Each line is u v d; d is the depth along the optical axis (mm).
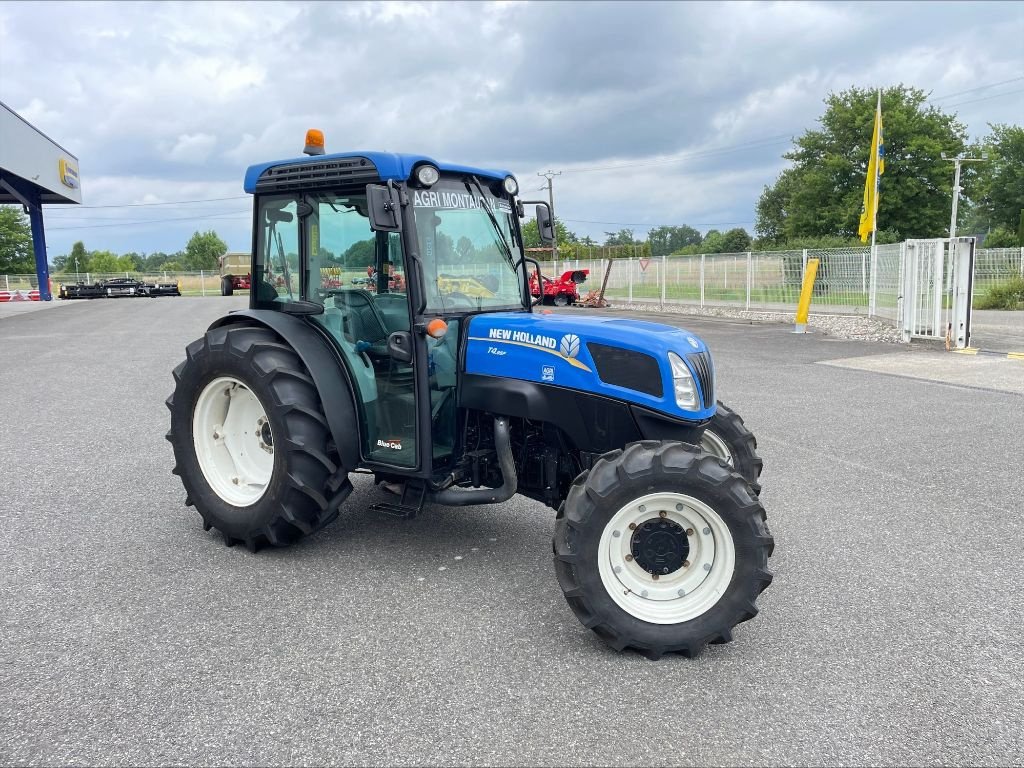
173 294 45125
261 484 4469
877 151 17391
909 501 5340
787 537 4691
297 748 2652
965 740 2717
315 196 4348
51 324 20844
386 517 5047
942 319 14953
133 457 6453
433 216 4082
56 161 36031
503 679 3102
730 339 14984
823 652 3340
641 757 2615
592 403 3768
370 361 4238
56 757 2600
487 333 4035
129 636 3432
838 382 9922
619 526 3322
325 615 3646
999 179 57156
